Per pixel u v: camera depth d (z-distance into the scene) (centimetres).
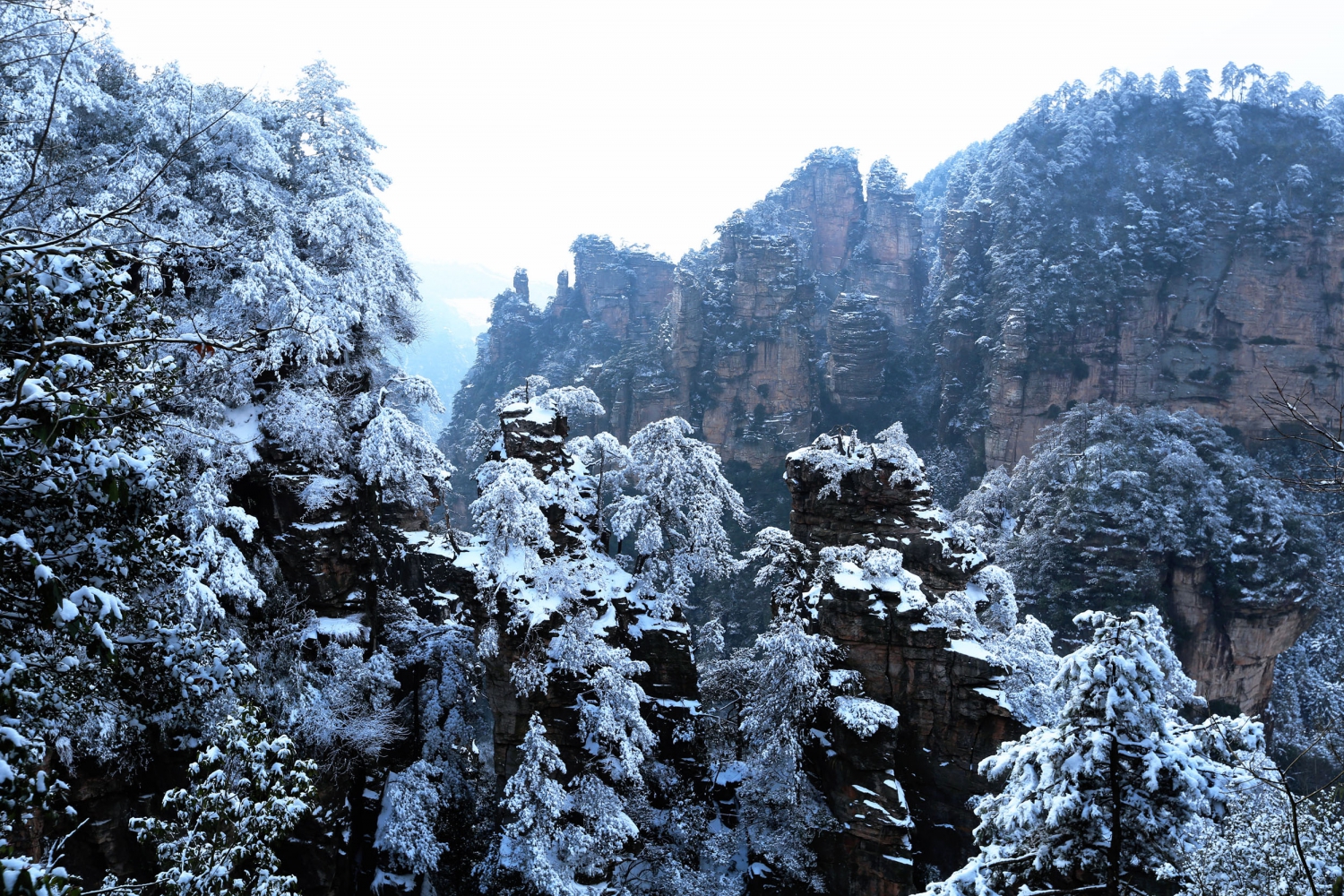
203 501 2545
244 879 1392
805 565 3681
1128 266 12606
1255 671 8431
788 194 18138
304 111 3625
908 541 3556
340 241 3372
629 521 3491
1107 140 14462
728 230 14900
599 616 3209
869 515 3631
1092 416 10294
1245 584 8231
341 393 3353
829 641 3262
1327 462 1028
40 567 800
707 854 3206
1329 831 1525
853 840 3119
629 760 2933
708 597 8975
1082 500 8700
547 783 2791
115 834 2409
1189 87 14775
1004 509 10000
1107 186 13875
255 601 2823
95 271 943
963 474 12362
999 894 1964
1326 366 11912
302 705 2795
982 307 13312
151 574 1106
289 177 3538
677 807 3256
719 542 3588
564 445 3653
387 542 3762
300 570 3111
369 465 3123
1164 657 1780
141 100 3159
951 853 3200
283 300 3020
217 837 1342
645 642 3397
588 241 18300
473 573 3531
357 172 3553
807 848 3209
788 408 13412
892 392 13888
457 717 3372
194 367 2784
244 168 3297
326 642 3078
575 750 3061
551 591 3105
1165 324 12394
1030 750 1848
